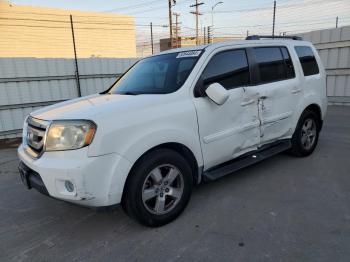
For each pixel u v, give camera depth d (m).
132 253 2.73
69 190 2.69
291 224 3.04
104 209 2.76
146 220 3.01
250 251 2.65
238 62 3.84
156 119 2.99
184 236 2.94
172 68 3.71
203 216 3.29
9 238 3.09
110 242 2.92
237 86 3.78
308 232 2.88
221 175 3.59
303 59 4.83
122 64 9.91
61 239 3.03
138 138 2.84
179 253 2.69
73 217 3.46
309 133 5.02
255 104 3.93
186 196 3.29
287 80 4.43
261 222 3.11
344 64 10.05
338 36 9.95
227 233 2.95
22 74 8.11
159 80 3.70
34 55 25.05
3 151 6.85
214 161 3.59
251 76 3.95
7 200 4.02
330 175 4.25
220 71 3.64
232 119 3.68
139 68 4.28
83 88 9.25
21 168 3.12
